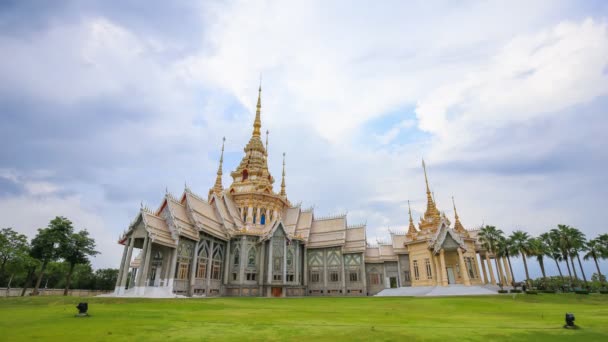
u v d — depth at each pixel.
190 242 44.72
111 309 22.05
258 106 81.00
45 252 51.28
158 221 41.34
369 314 22.02
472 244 54.06
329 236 63.19
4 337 11.71
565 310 27.20
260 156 74.12
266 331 13.24
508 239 53.84
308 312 22.75
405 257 59.34
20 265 48.50
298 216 68.06
